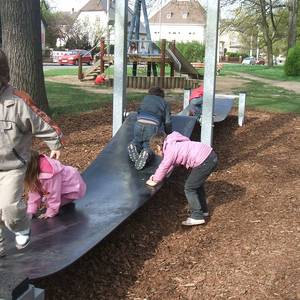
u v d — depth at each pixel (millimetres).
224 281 4047
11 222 3471
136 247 4695
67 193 4707
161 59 20547
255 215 5355
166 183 6398
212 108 6797
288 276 4047
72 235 4078
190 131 7402
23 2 8711
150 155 6020
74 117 10062
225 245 4691
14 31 8703
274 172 6898
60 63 43125
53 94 14633
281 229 4965
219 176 6738
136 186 5445
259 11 44750
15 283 2680
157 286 4016
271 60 44875
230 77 26703
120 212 4676
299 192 6055
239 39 89938
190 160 5129
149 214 5473
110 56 21516
